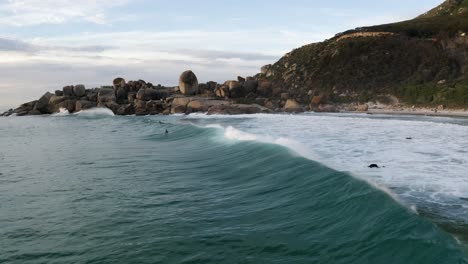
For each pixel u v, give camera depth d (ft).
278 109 212.43
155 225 29.25
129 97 263.08
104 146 88.43
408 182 35.37
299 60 385.50
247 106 205.98
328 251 22.33
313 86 338.13
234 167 52.39
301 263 21.36
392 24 412.98
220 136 87.76
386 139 69.15
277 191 37.04
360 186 30.19
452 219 25.08
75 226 29.71
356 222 24.98
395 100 249.55
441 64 312.50
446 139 68.74
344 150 55.42
